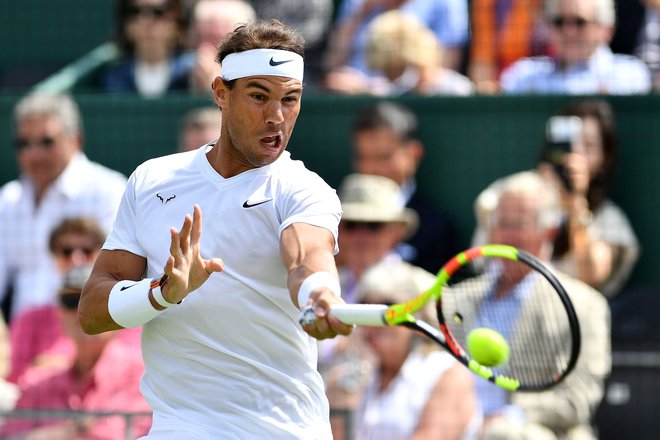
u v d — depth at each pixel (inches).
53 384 750.5
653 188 892.0
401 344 743.7
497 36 1006.4
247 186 435.5
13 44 1145.4
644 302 807.1
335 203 430.3
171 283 403.5
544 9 995.3
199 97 938.7
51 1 1143.6
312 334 382.3
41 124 882.1
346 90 1003.9
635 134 895.1
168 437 440.1
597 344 753.0
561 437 741.9
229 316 435.8
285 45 428.1
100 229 815.1
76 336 748.6
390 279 746.2
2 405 776.3
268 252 432.1
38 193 888.3
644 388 790.5
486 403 751.7
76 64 1142.3
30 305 872.9
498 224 788.6
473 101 912.3
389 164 893.2
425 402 734.5
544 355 742.5
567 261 847.7
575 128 869.2
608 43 975.0
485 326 742.5
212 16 1011.3
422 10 1025.5
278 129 430.6
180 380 445.1
